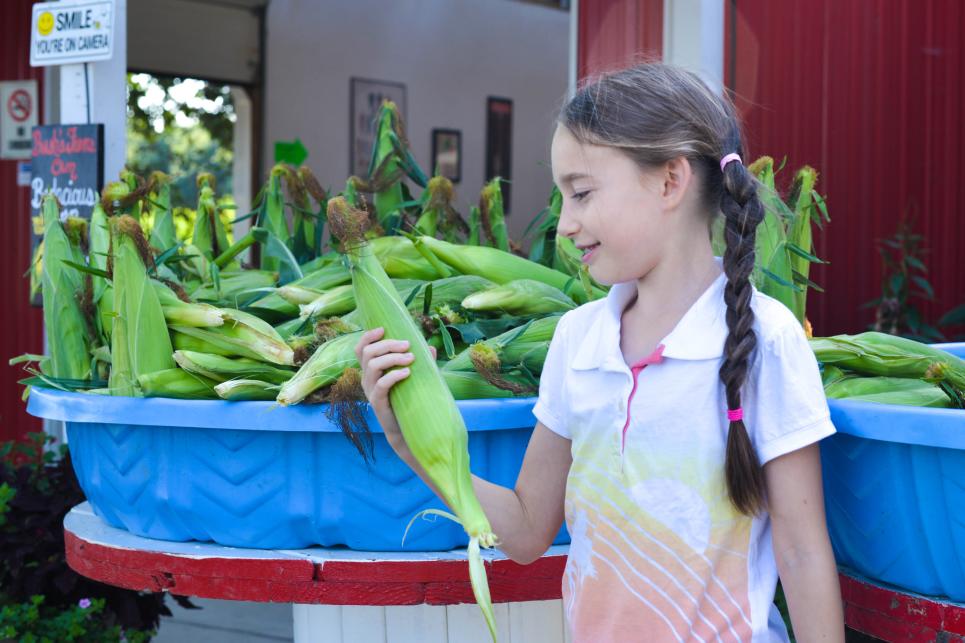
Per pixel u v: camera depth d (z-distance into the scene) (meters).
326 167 6.83
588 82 1.14
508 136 7.74
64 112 2.71
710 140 1.08
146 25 5.93
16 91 4.64
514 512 1.24
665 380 1.08
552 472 1.24
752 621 1.07
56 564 2.59
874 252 4.18
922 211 4.21
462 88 7.44
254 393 1.41
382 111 2.12
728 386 1.03
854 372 1.45
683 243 1.10
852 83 4.04
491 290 1.63
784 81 3.87
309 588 1.35
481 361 1.44
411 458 1.14
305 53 6.64
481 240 2.03
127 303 1.53
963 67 4.22
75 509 1.74
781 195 1.84
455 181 7.43
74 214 2.65
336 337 1.46
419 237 1.76
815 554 1.04
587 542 1.14
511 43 7.72
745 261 1.05
